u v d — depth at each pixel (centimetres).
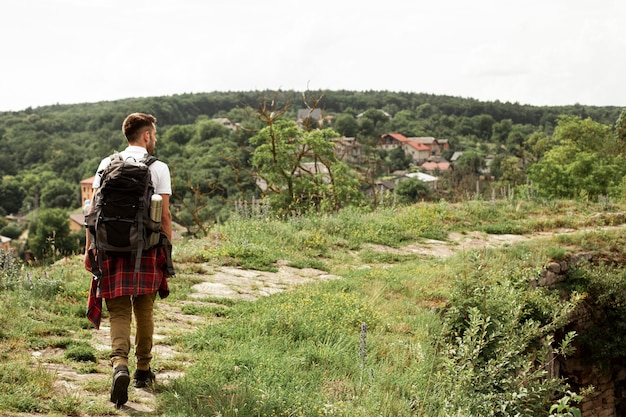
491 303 810
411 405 553
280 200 2634
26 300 720
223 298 879
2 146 16938
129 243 448
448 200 2281
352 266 1231
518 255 1320
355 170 3108
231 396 478
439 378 630
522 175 8831
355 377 588
